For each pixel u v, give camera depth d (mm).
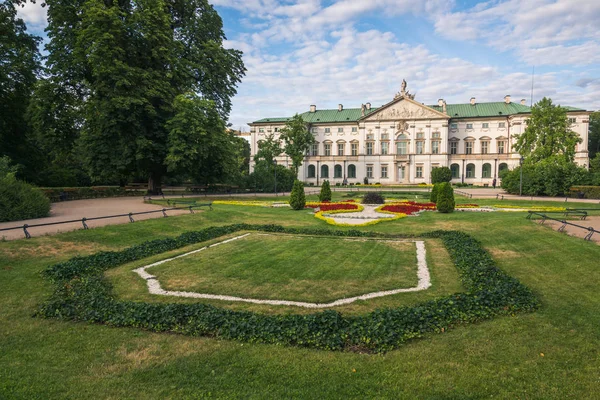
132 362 5887
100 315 7555
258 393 5008
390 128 82188
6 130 34812
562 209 26906
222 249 14141
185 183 65062
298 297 9016
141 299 8859
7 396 5008
